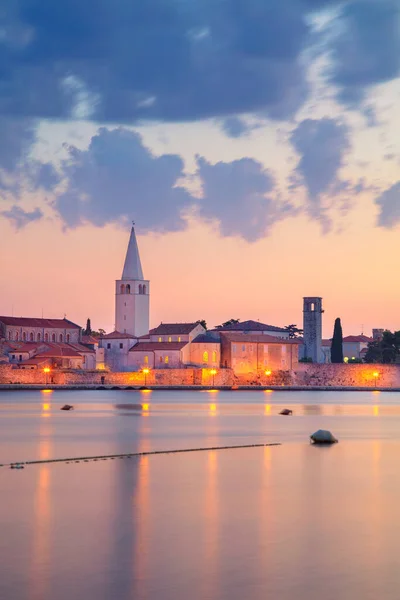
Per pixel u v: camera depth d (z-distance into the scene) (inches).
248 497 2709.2
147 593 1768.0
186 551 2050.9
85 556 2001.7
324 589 1801.2
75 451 3991.1
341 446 4207.7
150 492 2783.0
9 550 2046.0
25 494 2733.8
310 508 2546.8
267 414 6943.9
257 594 1769.2
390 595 1770.4
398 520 2395.4
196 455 3794.3
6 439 4626.0
